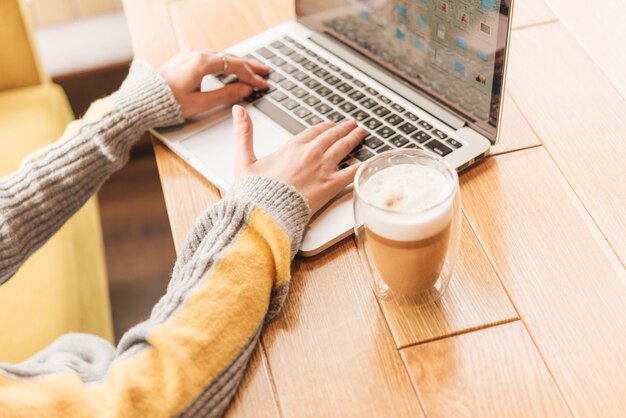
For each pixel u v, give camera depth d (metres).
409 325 0.70
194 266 0.72
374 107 0.91
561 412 0.62
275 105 0.94
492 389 0.64
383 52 0.94
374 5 0.91
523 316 0.69
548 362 0.66
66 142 0.90
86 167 0.89
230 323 0.69
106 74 1.93
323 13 1.00
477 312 0.70
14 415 0.62
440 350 0.68
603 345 0.66
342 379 0.67
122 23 2.00
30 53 1.41
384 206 0.66
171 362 0.65
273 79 0.97
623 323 0.68
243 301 0.70
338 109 0.91
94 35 1.97
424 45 0.87
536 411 0.63
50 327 1.08
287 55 1.01
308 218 0.78
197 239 0.77
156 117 0.92
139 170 2.02
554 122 0.88
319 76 0.97
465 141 0.85
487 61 0.80
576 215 0.77
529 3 1.06
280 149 0.84
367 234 0.69
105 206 1.96
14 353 1.04
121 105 0.92
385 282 0.72
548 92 0.92
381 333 0.70
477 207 0.80
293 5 1.11
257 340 0.71
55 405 0.64
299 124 0.90
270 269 0.73
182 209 0.84
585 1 1.05
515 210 0.79
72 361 0.77
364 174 0.70
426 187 0.67
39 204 0.86
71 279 1.18
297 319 0.72
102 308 1.39
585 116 0.89
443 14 0.83
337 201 0.81
